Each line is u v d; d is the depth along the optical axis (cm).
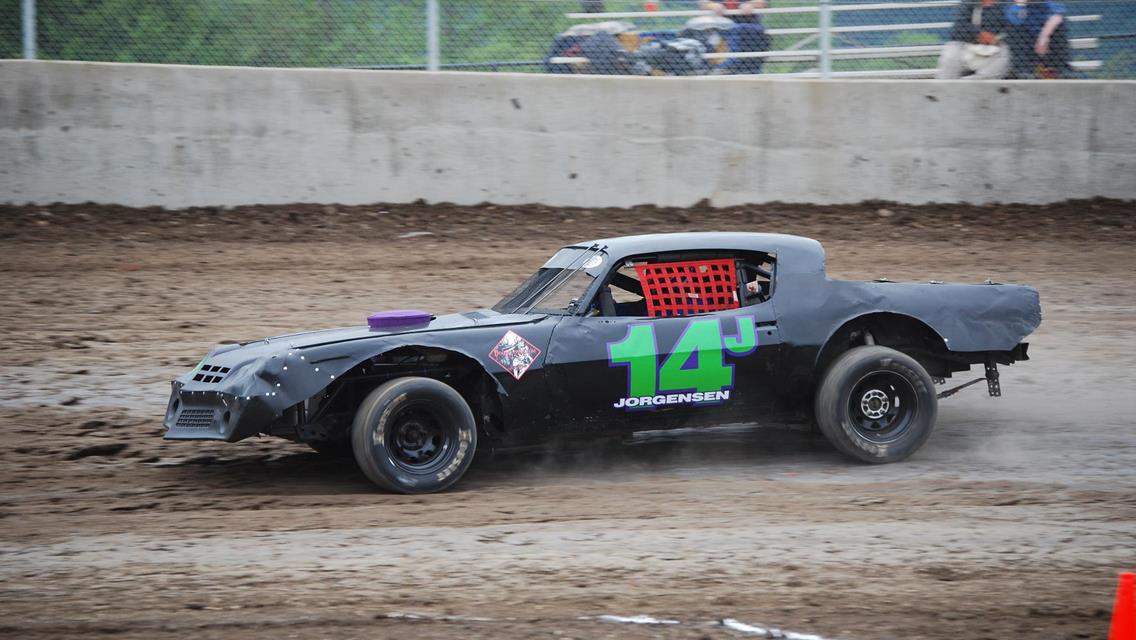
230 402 1421
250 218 2969
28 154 2952
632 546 1242
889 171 3141
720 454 1664
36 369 2052
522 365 1473
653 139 3089
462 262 2697
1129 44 3228
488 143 3075
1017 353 1655
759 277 1591
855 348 1579
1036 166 3152
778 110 3102
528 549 1233
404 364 1511
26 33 3031
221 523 1329
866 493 1444
